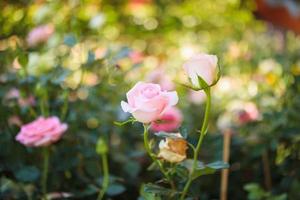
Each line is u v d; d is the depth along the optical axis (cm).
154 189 84
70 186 118
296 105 135
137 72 158
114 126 146
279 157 122
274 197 110
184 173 85
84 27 154
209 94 78
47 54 138
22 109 124
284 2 230
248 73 181
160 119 81
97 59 125
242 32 284
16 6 149
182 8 347
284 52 184
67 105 125
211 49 216
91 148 121
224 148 120
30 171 110
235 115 146
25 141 102
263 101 155
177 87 173
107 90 140
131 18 293
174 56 247
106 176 106
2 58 131
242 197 133
